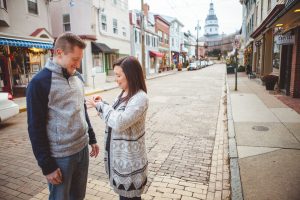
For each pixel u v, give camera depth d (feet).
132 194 6.90
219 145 17.34
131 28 89.86
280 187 10.71
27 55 46.34
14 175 13.28
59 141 6.54
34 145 6.10
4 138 19.77
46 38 45.01
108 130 7.19
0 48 38.14
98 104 6.98
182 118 25.34
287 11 20.79
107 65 72.59
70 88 6.62
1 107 22.07
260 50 59.77
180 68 135.74
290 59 34.09
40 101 6.08
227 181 12.10
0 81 40.09
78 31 63.36
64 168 6.72
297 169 12.35
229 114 24.63
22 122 25.34
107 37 70.90
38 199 11.03
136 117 6.48
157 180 12.42
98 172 13.43
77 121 6.92
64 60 6.37
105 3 68.64
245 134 18.15
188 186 11.80
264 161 13.41
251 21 82.79
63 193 6.89
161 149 16.74
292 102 29.86
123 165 6.77
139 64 6.91
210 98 37.93
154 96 40.78
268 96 35.27
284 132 18.33
